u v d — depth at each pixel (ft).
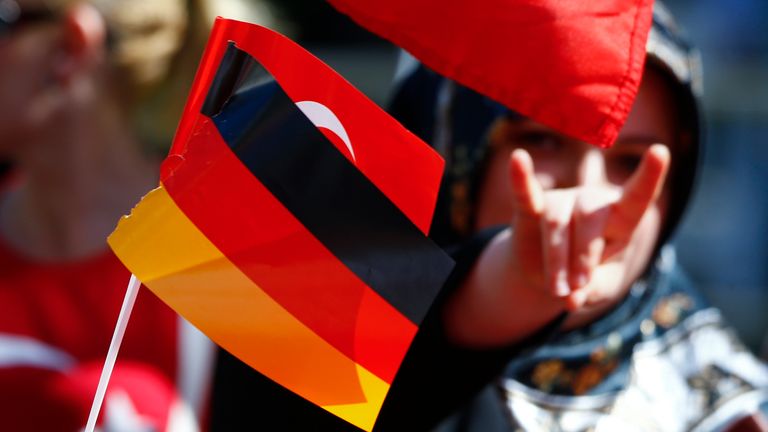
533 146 16.87
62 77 25.16
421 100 19.51
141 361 23.93
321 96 12.14
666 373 18.04
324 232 12.17
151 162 26.81
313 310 12.20
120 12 25.57
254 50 11.91
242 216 12.01
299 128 12.08
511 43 13.78
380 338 12.29
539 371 17.61
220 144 11.94
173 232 11.91
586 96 13.61
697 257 58.90
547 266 13.67
